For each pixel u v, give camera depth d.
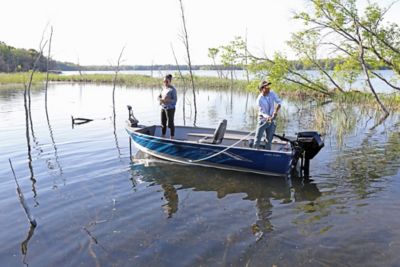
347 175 7.85
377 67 17.89
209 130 10.52
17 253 4.77
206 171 8.34
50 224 5.61
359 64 18.25
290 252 4.67
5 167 8.75
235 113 18.50
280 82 20.69
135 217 5.84
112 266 4.42
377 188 6.99
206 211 6.06
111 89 37.22
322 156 9.44
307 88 21.98
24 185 7.46
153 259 4.56
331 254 4.59
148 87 40.03
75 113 18.77
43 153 10.09
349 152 9.82
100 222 5.67
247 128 14.22
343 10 16.92
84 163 9.05
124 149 10.51
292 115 17.36
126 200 6.60
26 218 5.84
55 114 18.34
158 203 6.45
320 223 5.51
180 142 8.60
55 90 35.59
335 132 12.76
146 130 10.29
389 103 18.44
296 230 5.29
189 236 5.15
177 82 36.38
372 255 4.54
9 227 5.52
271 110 7.85
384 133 12.45
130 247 4.87
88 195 6.86
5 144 11.27
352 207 6.10
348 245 4.80
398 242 4.84
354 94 20.33
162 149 9.11
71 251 4.79
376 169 8.23
